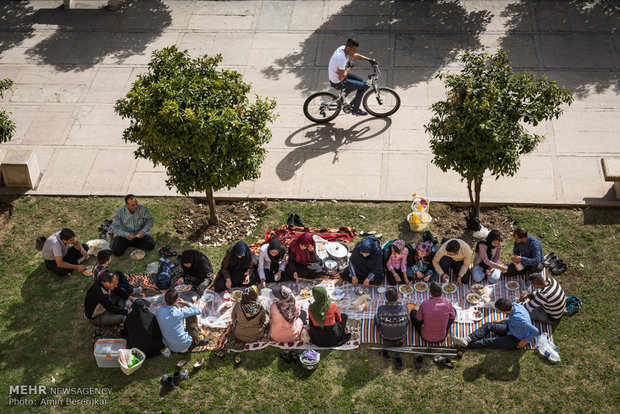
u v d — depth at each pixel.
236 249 9.30
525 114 8.98
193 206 11.09
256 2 15.79
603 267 9.55
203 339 8.80
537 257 9.16
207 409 8.07
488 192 10.94
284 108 12.88
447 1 15.26
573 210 10.53
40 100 13.34
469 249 9.16
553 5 14.81
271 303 9.17
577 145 11.66
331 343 8.59
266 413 8.00
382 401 8.03
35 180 11.52
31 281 9.84
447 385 8.15
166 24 15.27
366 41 14.38
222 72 9.84
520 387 8.07
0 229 10.75
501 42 14.01
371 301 9.23
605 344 8.51
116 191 11.38
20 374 8.54
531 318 8.80
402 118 12.52
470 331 8.77
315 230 10.40
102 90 13.53
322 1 15.66
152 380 8.39
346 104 12.32
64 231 9.49
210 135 9.00
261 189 11.28
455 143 9.20
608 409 7.80
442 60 13.71
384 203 10.91
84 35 15.03
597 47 13.66
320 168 11.62
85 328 9.10
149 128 9.07
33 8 15.89
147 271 9.88
